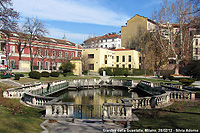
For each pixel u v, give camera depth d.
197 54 47.97
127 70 53.53
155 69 57.12
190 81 24.94
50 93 21.92
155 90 22.09
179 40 46.16
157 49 52.91
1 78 26.72
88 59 54.94
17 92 16.31
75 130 7.43
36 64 50.12
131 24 66.88
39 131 7.00
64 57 53.00
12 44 44.97
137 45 64.75
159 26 44.47
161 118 9.05
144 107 11.44
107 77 47.16
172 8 40.97
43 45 51.62
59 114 8.93
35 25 39.78
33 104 12.41
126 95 26.27
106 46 84.06
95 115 12.79
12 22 18.62
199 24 22.02
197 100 14.71
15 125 7.29
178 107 11.88
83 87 33.59
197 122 8.02
